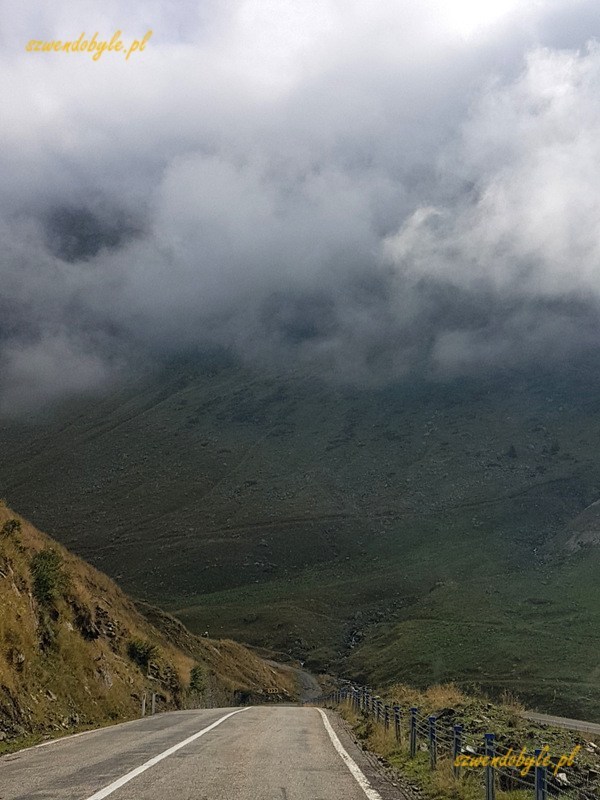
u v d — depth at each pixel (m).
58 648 24.75
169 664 41.91
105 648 32.19
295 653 132.62
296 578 195.62
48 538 43.72
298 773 11.76
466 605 132.75
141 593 197.62
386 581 170.75
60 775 10.74
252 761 13.08
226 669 76.50
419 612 135.12
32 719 18.83
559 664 88.94
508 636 106.25
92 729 20.72
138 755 13.55
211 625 154.25
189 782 10.18
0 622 20.89
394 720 19.28
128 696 28.92
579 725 29.92
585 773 11.44
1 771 11.33
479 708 20.73
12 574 24.77
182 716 28.50
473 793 10.66
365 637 132.88
